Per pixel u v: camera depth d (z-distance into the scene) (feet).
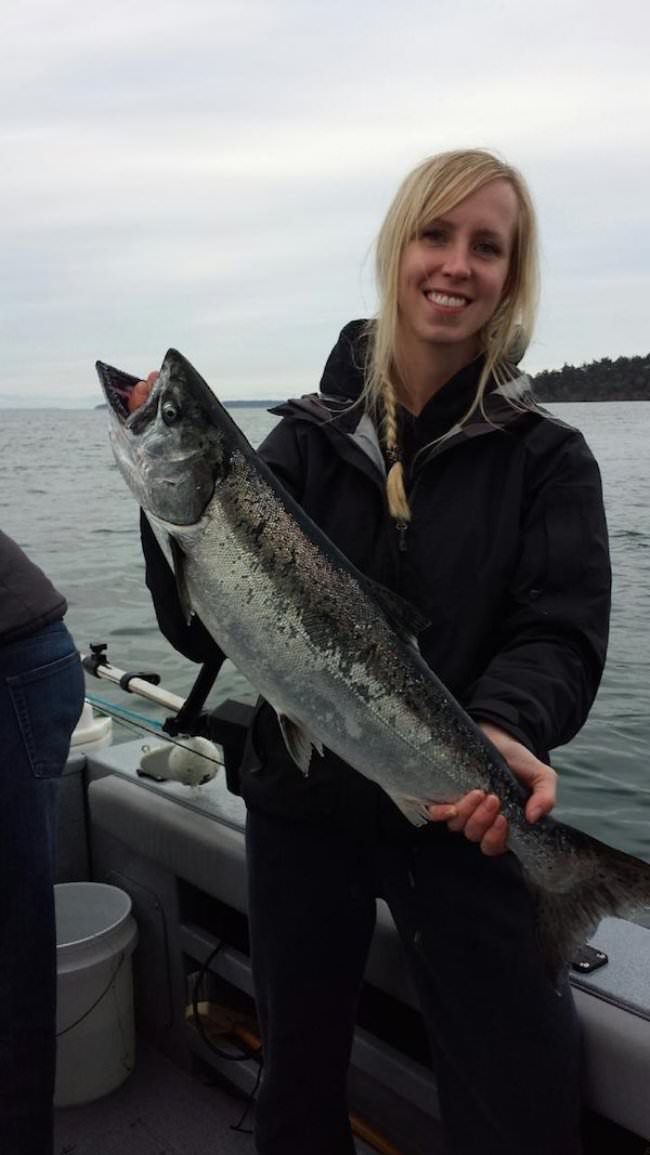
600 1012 5.73
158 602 6.18
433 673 5.62
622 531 28.25
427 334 6.06
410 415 6.26
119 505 50.49
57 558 35.65
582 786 14.17
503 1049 5.49
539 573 5.75
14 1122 6.38
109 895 9.24
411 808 5.53
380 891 6.10
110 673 9.17
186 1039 8.86
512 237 6.14
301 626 5.58
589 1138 6.38
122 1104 8.55
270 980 6.23
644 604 22.30
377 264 6.27
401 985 6.66
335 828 5.90
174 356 5.77
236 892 7.84
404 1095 6.92
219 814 8.38
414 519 5.96
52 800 6.55
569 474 5.86
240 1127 8.25
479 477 5.94
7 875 6.32
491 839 5.16
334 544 5.80
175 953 8.87
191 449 5.66
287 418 6.48
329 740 5.66
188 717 7.35
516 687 5.48
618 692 17.38
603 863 5.38
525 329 6.29
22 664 6.36
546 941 5.35
